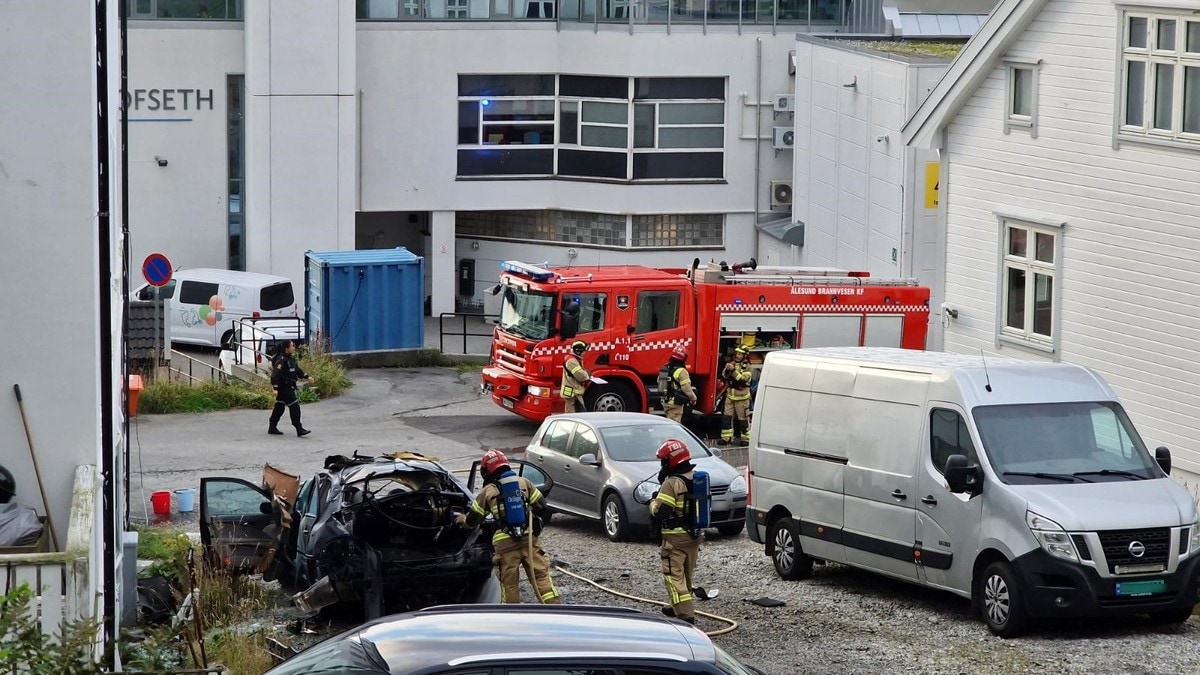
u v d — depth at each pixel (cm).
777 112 4747
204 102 4659
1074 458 1669
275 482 1989
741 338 3166
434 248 4878
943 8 4450
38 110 1288
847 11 4756
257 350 3741
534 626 925
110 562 1454
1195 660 1518
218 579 1773
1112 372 2594
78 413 1312
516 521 1645
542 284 3108
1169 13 2420
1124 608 1582
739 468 2775
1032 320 2770
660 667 876
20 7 1276
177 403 3397
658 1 4703
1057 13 2641
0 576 1059
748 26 4731
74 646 945
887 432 1780
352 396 3631
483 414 3462
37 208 1293
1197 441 2433
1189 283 2428
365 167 4775
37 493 1312
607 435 2344
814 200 4241
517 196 4884
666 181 4800
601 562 2088
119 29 1880
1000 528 1616
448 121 4806
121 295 1828
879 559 1788
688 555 1712
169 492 2467
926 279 3638
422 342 4056
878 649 1579
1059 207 2680
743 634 1658
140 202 4662
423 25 4738
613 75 4738
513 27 4781
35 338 1300
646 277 3145
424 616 959
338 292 3928
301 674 895
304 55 4512
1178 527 1599
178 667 1427
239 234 4741
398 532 1722
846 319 3198
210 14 4628
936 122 2920
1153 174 2481
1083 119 2614
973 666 1502
